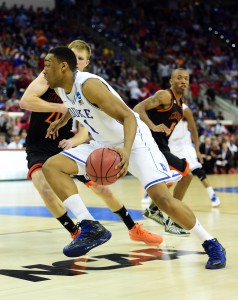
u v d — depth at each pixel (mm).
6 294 2891
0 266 3621
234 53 24297
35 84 4281
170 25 24938
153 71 20141
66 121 4211
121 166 3270
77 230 4145
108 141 3732
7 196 8992
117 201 4348
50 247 4328
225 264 3551
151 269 3510
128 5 26172
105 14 24047
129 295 2869
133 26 23578
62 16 21828
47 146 4418
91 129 3734
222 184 11586
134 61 21375
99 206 7402
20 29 19234
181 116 5418
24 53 17531
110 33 22625
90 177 3328
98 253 4055
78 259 3842
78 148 3812
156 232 5094
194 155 7152
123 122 3402
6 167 12578
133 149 3646
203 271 3443
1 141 12867
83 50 4289
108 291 2957
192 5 27047
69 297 2832
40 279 3242
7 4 21359
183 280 3199
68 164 3736
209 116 18234
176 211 3537
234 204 7621
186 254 4012
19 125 13406
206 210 6891
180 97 5371
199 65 21859
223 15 27016
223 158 15508
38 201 8180
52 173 3721
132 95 17359
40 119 4367
